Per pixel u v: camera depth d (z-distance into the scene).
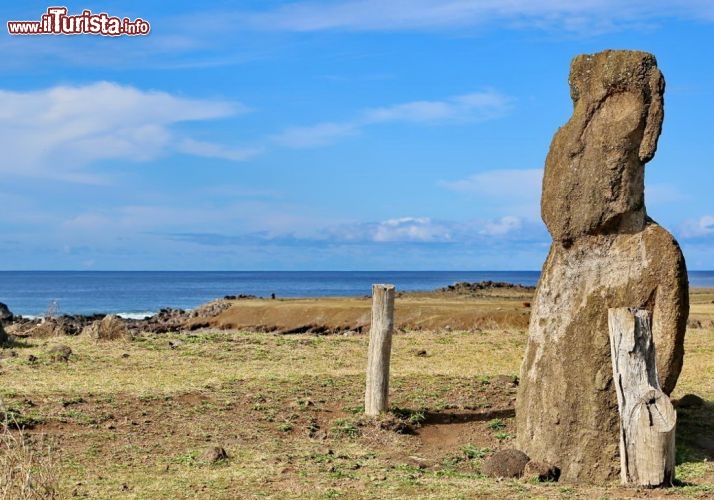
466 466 11.73
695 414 14.20
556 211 11.70
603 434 11.04
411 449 12.80
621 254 11.34
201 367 18.34
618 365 10.10
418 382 16.47
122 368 18.08
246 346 21.58
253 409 14.36
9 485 8.34
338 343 22.48
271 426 13.54
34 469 9.62
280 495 9.63
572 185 11.55
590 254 11.52
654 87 11.09
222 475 10.60
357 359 19.80
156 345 21.53
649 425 9.85
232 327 38.56
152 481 10.38
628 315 10.04
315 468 10.99
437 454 12.55
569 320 11.46
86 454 11.72
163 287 164.88
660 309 11.06
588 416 11.12
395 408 14.42
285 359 19.72
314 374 17.34
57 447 12.01
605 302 11.27
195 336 23.66
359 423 13.69
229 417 13.91
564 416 11.29
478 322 31.81
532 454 11.52
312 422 13.84
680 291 11.03
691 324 27.66
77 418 13.37
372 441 13.09
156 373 17.47
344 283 195.88
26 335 25.94
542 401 11.51
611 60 11.31
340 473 10.73
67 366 18.16
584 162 11.48
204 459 11.42
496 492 9.68
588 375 11.18
